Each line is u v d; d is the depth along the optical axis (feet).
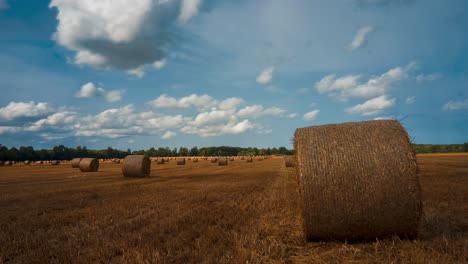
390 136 20.67
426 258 15.97
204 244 20.13
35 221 28.53
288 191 45.44
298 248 19.52
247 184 58.29
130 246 20.27
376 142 20.62
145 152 506.07
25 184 64.39
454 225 22.72
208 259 17.30
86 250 19.98
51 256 19.15
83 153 427.33
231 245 19.95
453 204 30.71
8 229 25.70
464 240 18.76
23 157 327.26
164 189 52.01
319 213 20.48
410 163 19.77
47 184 63.77
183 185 58.03
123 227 25.54
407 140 20.42
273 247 18.94
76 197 43.47
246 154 473.26
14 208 35.73
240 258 16.83
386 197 19.69
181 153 510.99
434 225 22.65
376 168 19.97
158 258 17.39
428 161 132.36
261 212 30.48
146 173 80.07
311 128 23.38
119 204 37.17
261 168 116.98
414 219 19.61
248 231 23.15
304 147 21.63
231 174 86.43
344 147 20.89
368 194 19.88
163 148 520.42
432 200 33.12
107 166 151.64
